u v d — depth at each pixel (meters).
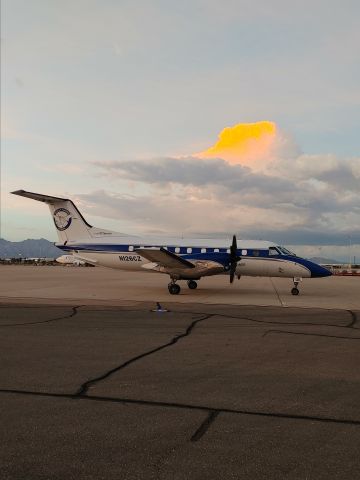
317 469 3.48
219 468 3.48
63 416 4.61
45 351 7.73
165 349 7.98
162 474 3.38
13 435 4.11
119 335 9.30
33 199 24.27
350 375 6.38
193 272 20.28
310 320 11.92
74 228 24.55
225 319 11.87
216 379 6.10
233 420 4.54
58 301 16.34
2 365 6.75
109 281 30.81
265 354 7.68
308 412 4.81
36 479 3.29
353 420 4.58
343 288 26.67
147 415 4.66
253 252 22.16
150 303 16.00
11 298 17.38
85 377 6.12
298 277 21.86
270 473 3.41
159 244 23.31
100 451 3.78
